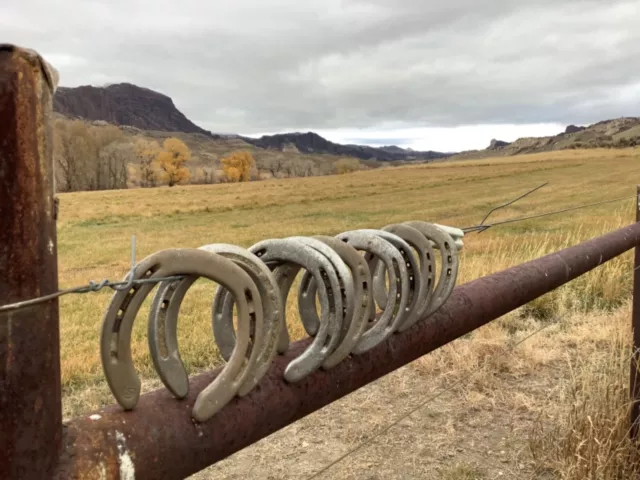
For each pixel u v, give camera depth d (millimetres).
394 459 3428
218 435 965
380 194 46906
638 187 3238
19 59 672
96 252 22141
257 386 1062
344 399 4309
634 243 3004
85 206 42844
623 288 6758
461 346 4973
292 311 6184
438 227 1495
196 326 6488
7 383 700
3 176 674
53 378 752
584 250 2439
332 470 3342
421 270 1380
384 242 1264
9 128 670
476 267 7742
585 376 3342
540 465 3111
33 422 726
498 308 1828
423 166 80250
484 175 57938
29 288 706
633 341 3232
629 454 2809
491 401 4055
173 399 945
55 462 764
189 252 855
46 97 716
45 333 730
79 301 9375
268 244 1126
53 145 747
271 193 51219
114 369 823
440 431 3730
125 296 807
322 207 39844
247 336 943
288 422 1146
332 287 1073
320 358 1091
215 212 39875
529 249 9141
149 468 858
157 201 46625
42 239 718
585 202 31016
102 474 795
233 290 911
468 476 3105
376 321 1425
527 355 4758
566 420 3166
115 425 849
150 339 890
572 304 6426
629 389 3133
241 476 3355
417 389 4406
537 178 51438
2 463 710
